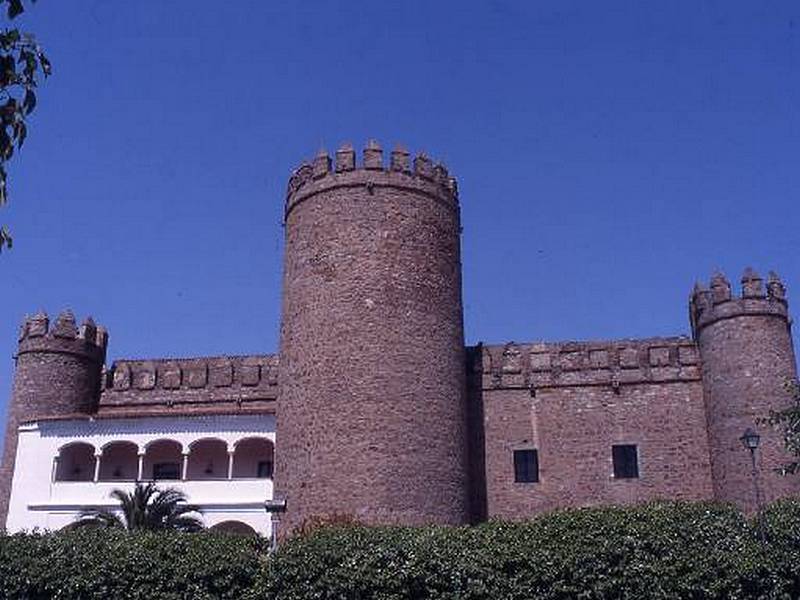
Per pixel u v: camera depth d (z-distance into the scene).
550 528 24.33
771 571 23.56
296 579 24.23
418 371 35.28
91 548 24.97
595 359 41.03
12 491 42.84
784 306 38.41
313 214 37.31
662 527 24.02
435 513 34.06
